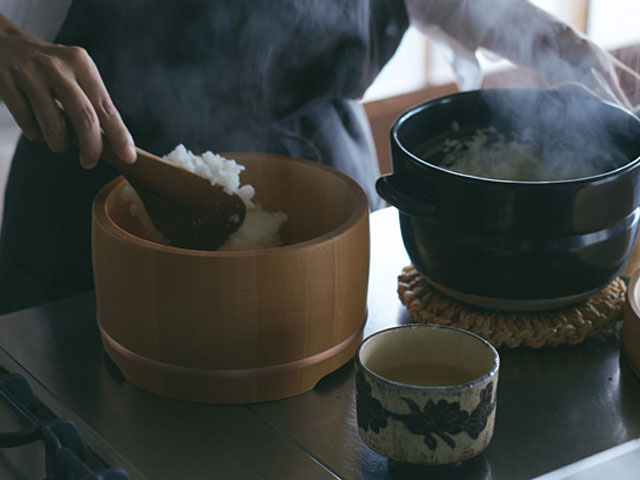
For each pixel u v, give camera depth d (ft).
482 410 2.02
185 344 2.32
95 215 2.44
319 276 2.31
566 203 2.28
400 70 9.32
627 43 9.58
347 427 2.29
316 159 3.86
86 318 2.82
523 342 2.57
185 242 2.64
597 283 2.50
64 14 3.42
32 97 2.41
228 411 2.36
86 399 2.41
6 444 1.98
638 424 2.27
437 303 2.68
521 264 2.39
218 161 2.55
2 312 4.21
